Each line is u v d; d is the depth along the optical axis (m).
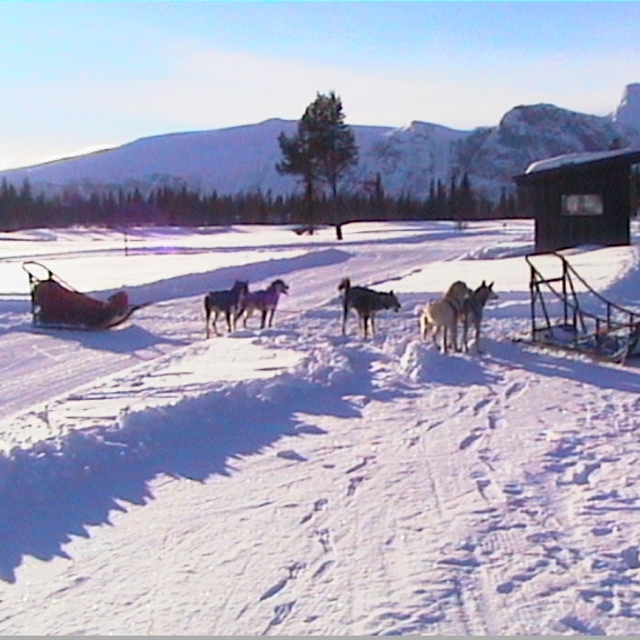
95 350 15.45
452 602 4.83
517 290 20.88
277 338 15.14
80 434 7.95
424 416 9.23
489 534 5.82
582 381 10.80
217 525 6.15
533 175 33.88
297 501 6.60
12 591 5.17
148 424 8.57
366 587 5.07
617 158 32.47
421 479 7.04
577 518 6.06
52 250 54.12
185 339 16.59
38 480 7.00
